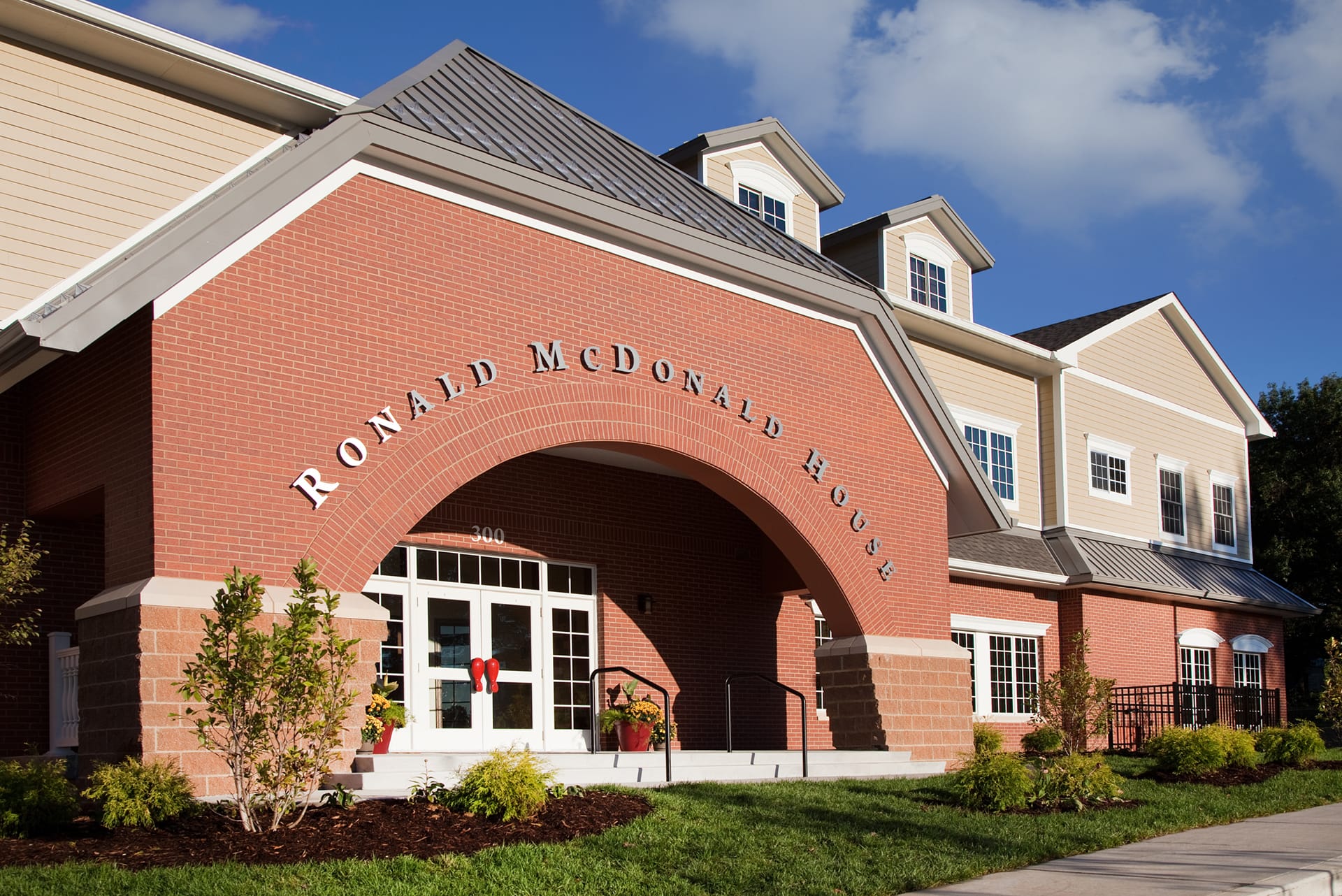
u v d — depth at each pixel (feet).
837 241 82.79
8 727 42.86
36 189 46.21
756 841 36.11
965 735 58.80
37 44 47.03
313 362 40.16
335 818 34.35
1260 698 95.20
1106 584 83.46
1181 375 102.37
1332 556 131.54
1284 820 47.16
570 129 54.03
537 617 58.54
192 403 37.45
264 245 39.63
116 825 32.86
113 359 39.29
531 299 46.32
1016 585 81.30
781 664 68.03
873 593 56.90
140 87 49.49
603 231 48.83
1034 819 43.34
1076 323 98.53
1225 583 97.30
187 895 26.78
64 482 41.65
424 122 45.62
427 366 42.93
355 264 41.65
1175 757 58.65
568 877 30.58
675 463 51.83
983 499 61.87
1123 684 86.17
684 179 57.52
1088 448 90.17
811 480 55.36
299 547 39.01
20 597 42.42
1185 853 38.47
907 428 60.44
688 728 62.64
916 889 32.99
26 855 30.12
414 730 52.90
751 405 53.42
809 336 56.59
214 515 37.35
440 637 54.75
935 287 84.28
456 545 55.26
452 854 31.37
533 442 45.44
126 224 48.16
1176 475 99.86
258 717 32.30
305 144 40.22
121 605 36.14
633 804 38.99
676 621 63.46
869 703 55.42
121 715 35.81
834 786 47.78
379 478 41.09
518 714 56.90
